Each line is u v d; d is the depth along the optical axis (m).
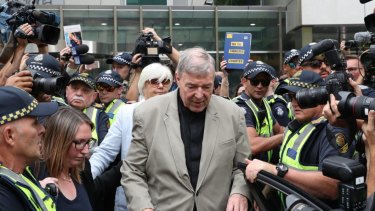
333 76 2.79
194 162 3.17
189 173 3.15
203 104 3.14
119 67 6.21
